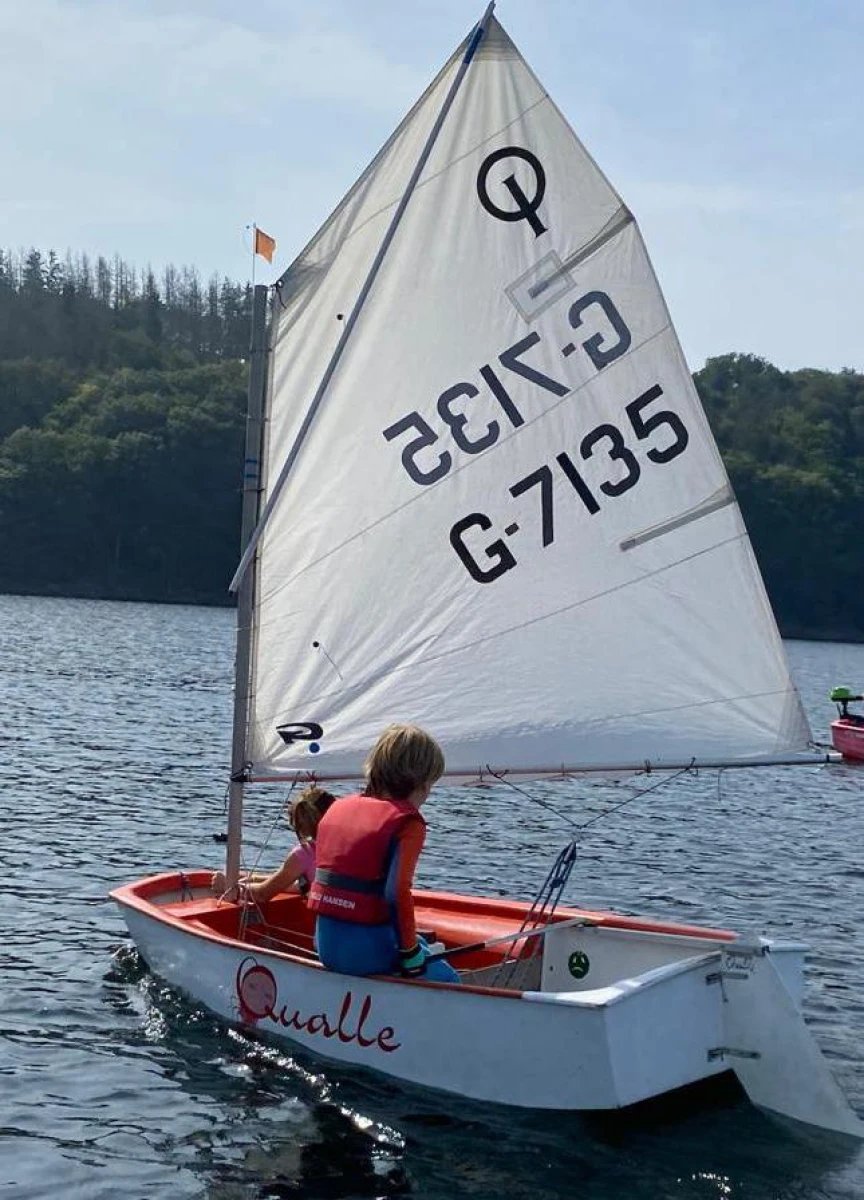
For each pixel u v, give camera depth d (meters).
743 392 133.00
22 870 12.62
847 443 127.62
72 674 35.31
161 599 100.38
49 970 9.41
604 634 8.27
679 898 12.92
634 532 8.23
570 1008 6.80
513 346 8.33
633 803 19.22
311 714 8.52
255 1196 6.25
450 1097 7.19
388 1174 6.46
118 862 13.30
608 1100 6.78
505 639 8.36
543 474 8.33
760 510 106.62
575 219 8.27
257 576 8.57
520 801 18.92
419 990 7.24
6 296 145.62
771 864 14.80
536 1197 6.28
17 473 97.94
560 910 8.79
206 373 118.12
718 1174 6.50
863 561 108.62
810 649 88.56
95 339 142.62
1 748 20.75
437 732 8.38
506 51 8.25
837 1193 6.37
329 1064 7.60
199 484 101.88
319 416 8.38
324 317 8.42
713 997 7.16
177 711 27.97
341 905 7.41
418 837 7.33
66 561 99.38
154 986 8.78
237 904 8.84
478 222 8.33
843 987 9.86
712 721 8.13
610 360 8.24
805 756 8.01
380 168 8.31
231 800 8.80
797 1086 7.00
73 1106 7.18
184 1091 7.34
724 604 8.09
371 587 8.45
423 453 8.38
